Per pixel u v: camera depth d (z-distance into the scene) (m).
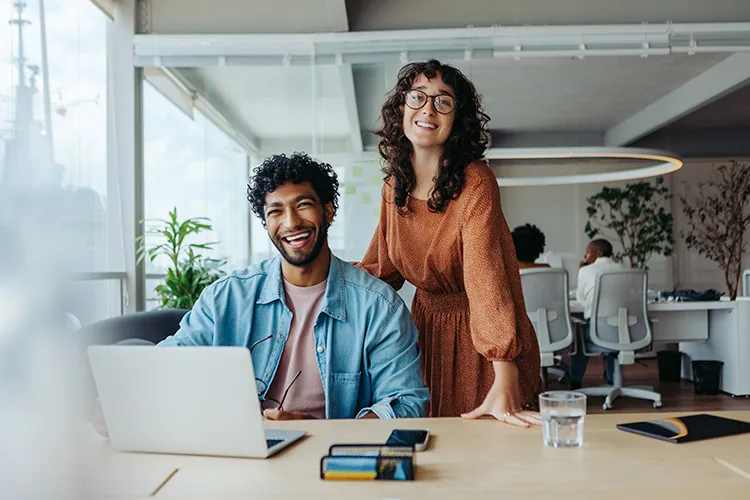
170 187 4.65
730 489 0.87
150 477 0.96
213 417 1.05
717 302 5.38
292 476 0.96
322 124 4.62
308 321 1.62
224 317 1.62
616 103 7.61
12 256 0.24
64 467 0.28
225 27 4.64
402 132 1.85
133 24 4.59
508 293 1.62
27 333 0.24
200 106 4.65
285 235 1.57
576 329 5.28
